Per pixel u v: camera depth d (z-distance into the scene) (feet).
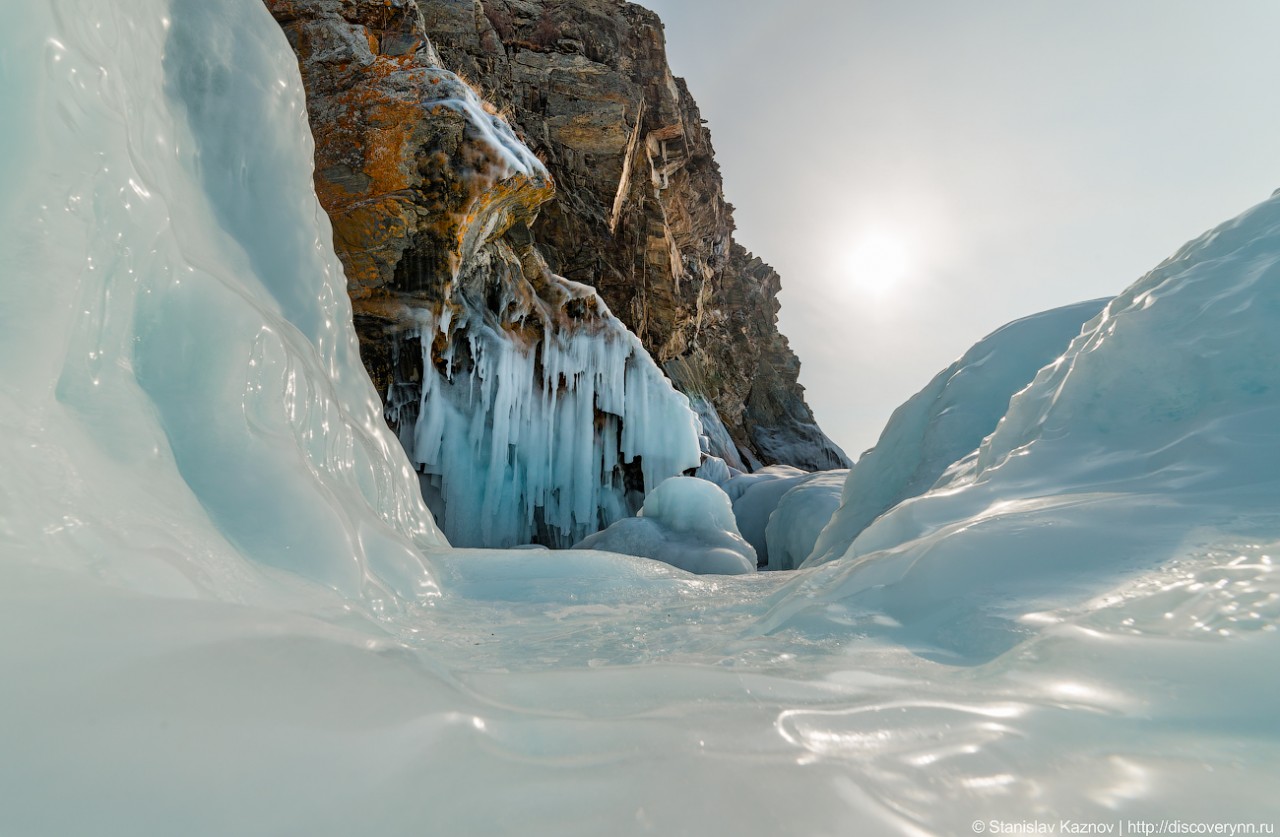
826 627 5.96
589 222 63.62
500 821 2.28
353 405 14.82
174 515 5.88
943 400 18.08
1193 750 2.75
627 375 45.32
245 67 13.56
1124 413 8.86
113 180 6.59
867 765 2.75
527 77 63.57
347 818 2.21
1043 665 3.89
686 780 2.57
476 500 36.78
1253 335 8.05
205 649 3.02
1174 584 4.52
